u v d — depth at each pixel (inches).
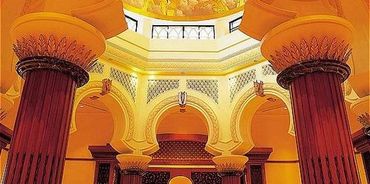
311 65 178.9
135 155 365.7
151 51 402.3
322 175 162.1
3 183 156.9
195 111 391.5
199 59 397.4
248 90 370.6
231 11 310.8
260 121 469.4
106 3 185.0
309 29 179.3
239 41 388.8
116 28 199.5
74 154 452.8
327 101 173.0
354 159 165.8
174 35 426.6
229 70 391.2
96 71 360.2
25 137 161.8
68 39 177.2
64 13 181.3
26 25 173.5
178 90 390.6
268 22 194.1
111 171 443.5
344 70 182.5
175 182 453.7
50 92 170.4
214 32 424.5
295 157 452.4
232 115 375.9
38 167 158.2
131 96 382.9
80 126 465.4
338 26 179.3
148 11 307.6
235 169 367.6
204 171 458.9
